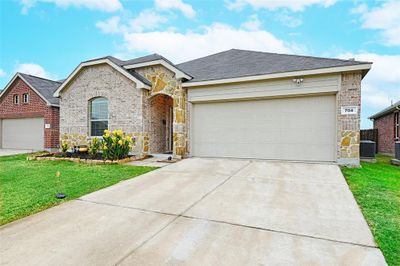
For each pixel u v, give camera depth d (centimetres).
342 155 795
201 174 699
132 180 645
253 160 914
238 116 960
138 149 1070
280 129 891
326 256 273
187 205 445
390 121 1412
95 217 393
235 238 317
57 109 1504
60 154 1102
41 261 266
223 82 937
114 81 1123
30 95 1560
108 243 306
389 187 551
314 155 842
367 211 408
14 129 1661
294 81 842
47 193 525
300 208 423
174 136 1026
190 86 1005
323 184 575
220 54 1352
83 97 1198
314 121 842
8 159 1088
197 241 310
